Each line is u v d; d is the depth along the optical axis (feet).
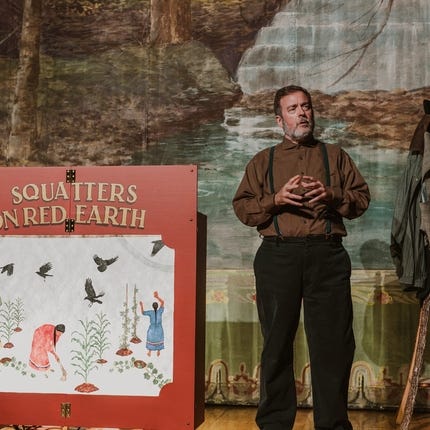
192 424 8.38
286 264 10.19
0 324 8.73
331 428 9.96
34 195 8.87
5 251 8.82
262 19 14.73
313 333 10.15
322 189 9.92
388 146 14.19
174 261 8.59
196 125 14.79
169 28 15.03
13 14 15.47
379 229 14.06
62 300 8.70
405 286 11.85
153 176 8.71
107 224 8.73
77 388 8.56
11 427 10.89
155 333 8.52
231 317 14.28
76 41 15.29
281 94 10.89
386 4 14.40
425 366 13.66
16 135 15.28
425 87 14.19
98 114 15.14
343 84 14.40
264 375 10.28
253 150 14.58
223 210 14.52
